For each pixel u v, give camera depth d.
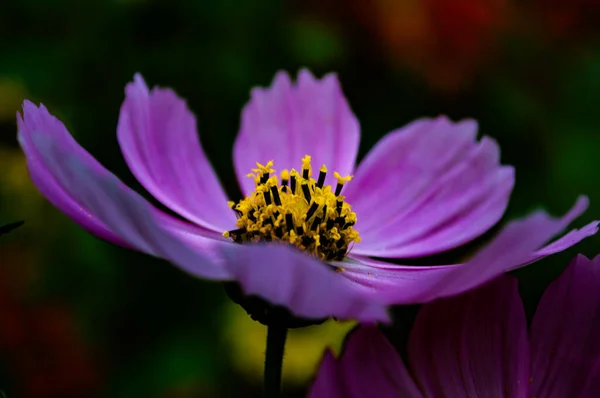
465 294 0.18
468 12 0.27
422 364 0.18
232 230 0.21
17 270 0.26
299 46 0.27
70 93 0.27
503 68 0.29
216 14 0.27
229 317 0.28
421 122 0.23
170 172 0.22
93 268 0.27
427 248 0.22
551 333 0.18
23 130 0.18
